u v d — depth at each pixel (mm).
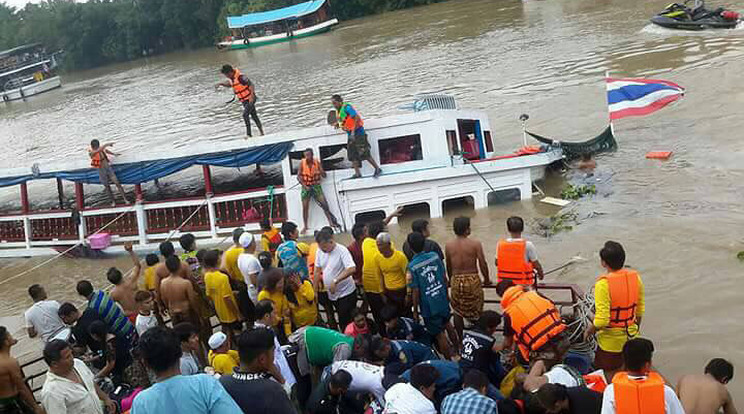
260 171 19922
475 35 42812
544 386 5512
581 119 20781
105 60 97188
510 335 7062
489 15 51094
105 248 17109
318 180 15148
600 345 6941
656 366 8516
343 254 8547
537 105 23391
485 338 7078
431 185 15234
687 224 12422
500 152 18953
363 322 7754
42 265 17250
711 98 20016
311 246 9203
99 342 8500
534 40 36438
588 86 24469
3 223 18297
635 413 5109
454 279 8242
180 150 16141
